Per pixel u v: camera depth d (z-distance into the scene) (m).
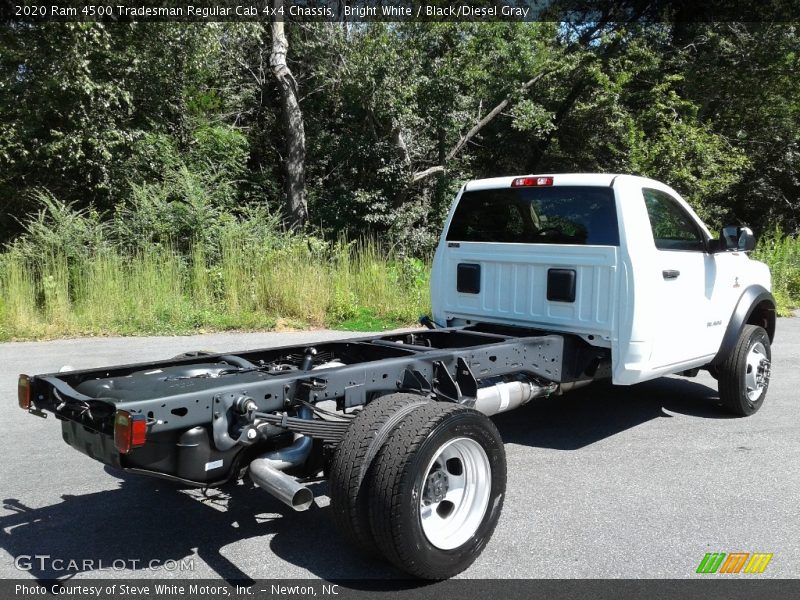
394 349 4.74
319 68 18.75
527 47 18.56
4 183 14.74
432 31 17.28
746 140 22.27
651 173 18.55
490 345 4.71
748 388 6.32
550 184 5.49
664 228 5.50
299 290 11.55
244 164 18.72
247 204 17.48
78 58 13.43
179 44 15.27
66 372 3.89
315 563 3.69
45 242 11.95
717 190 19.19
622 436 5.80
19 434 5.79
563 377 5.29
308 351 4.88
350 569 3.63
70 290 11.44
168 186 14.18
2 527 4.09
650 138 19.39
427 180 19.73
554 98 20.06
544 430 5.98
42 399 3.73
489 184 5.96
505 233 5.81
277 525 4.15
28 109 13.89
